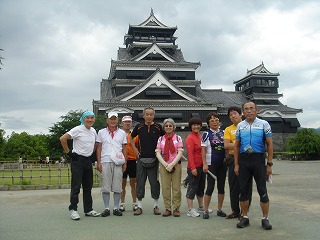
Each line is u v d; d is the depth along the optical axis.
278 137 47.91
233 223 5.29
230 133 5.84
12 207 7.23
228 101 49.44
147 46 45.59
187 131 39.06
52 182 14.74
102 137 6.39
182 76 42.84
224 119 42.62
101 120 29.61
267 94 51.88
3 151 42.50
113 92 42.56
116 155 6.19
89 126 6.18
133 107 37.94
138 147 6.47
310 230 4.61
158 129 6.42
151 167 6.28
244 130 5.11
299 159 33.34
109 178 6.16
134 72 41.59
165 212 5.99
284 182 11.98
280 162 29.27
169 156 6.09
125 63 40.97
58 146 31.94
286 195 8.41
